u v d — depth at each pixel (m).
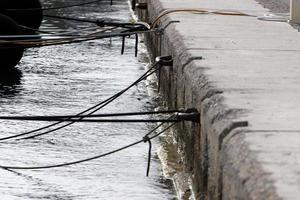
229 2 45.56
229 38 31.16
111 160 26.52
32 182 24.12
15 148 27.80
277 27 35.00
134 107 34.91
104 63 45.19
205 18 37.72
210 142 19.52
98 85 39.22
